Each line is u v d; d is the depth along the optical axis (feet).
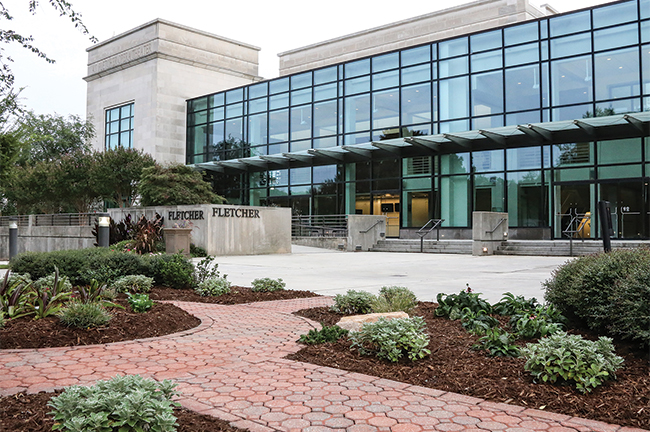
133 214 83.41
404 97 96.37
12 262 35.01
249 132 119.34
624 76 75.00
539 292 34.53
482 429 11.42
